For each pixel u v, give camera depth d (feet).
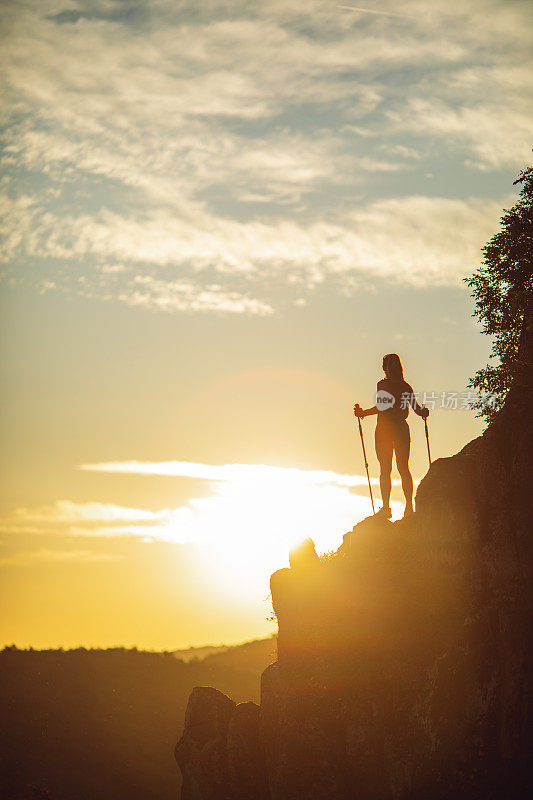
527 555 57.67
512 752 52.85
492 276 103.86
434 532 65.77
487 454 63.36
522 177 104.68
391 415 70.28
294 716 63.57
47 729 190.29
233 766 68.18
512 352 101.14
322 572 71.72
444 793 55.62
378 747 60.49
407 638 62.80
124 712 208.33
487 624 59.00
